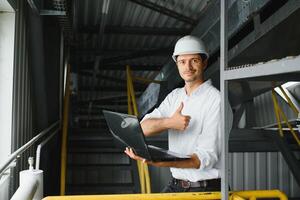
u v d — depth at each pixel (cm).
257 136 395
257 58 318
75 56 600
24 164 299
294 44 289
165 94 517
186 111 195
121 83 787
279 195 162
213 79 381
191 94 197
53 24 355
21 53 292
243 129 395
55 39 361
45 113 365
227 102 160
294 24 251
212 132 179
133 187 379
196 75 194
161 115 212
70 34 439
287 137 389
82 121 920
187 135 192
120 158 430
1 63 264
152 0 422
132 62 645
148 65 655
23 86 301
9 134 263
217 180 189
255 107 474
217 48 329
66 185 371
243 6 270
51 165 415
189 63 193
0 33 265
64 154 360
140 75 725
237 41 329
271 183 411
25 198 127
